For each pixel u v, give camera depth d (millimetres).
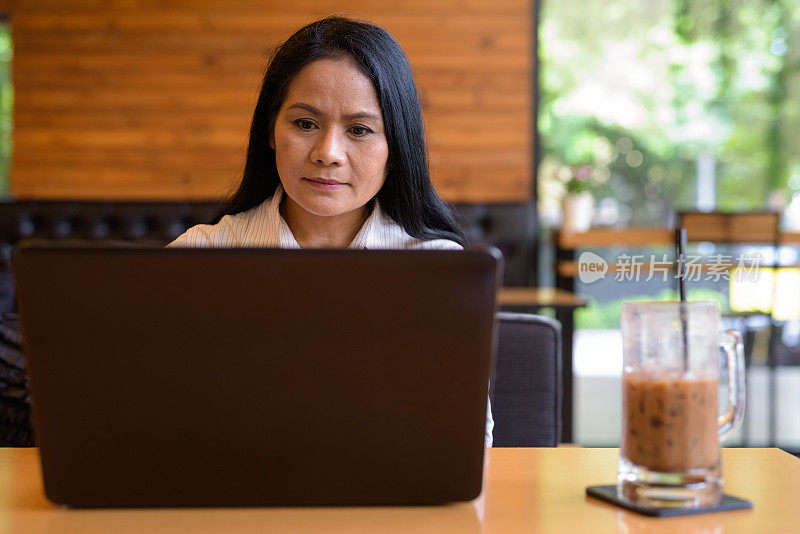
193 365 707
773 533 676
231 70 5289
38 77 5285
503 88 5289
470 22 5273
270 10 5266
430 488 735
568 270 4301
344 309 700
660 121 5234
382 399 716
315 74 1071
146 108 5301
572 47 5273
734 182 5180
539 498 773
